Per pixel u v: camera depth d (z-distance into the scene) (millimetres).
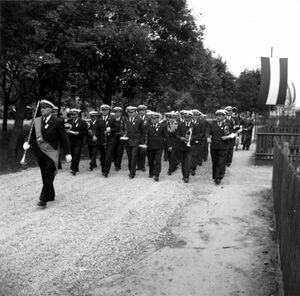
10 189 9258
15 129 14094
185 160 10734
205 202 8633
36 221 6930
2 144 17562
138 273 5188
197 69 23234
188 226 7023
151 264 5449
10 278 4895
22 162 8102
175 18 19781
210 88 41656
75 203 8188
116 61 19172
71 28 13531
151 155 11234
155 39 19844
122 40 15203
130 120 11203
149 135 10984
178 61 21547
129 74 21500
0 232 6355
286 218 4715
